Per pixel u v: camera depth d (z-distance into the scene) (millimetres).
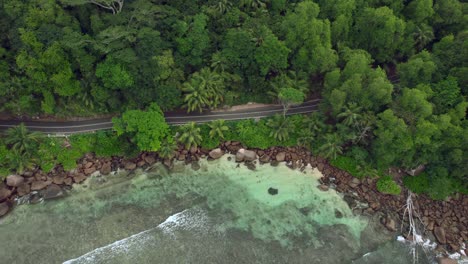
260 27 60062
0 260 46531
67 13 54344
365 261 50031
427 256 51469
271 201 55250
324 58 56594
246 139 60281
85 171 55812
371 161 57250
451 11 61969
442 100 53000
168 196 54625
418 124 50500
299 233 51969
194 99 58750
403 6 64125
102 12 57188
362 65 54688
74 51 51719
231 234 50938
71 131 57875
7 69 52250
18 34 51000
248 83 63312
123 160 57344
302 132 59438
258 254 49281
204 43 58125
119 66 52750
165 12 57719
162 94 56438
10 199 52406
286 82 60844
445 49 57406
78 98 57469
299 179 58312
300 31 57156
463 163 52781
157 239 49594
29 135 53688
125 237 49594
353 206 55594
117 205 52969
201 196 55031
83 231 49812
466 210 55688
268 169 59219
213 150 59375
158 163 57812
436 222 54406
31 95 55375
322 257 49750
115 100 56844
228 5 62781
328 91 57562
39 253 47406
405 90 52875
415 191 56844
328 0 61281
